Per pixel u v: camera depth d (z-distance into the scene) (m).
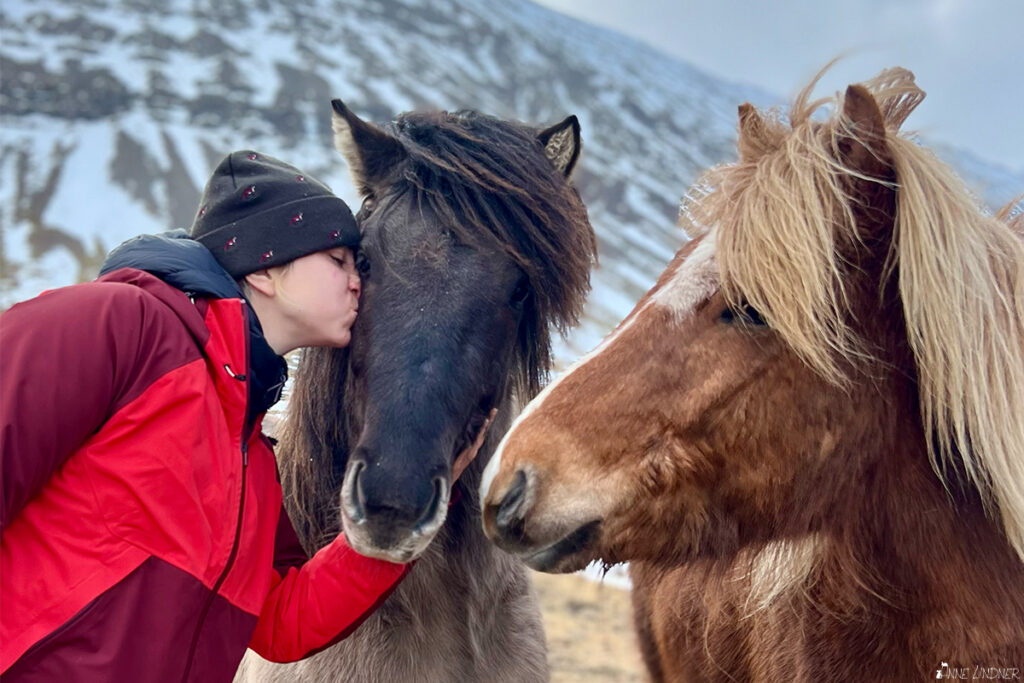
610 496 1.84
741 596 2.52
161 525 1.60
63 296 1.61
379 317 2.05
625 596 8.10
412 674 2.36
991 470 1.74
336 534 2.35
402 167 2.25
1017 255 1.85
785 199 1.74
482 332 2.07
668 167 114.44
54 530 1.61
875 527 1.92
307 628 1.96
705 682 2.93
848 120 1.79
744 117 2.02
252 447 1.90
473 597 2.45
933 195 1.74
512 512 1.85
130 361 1.60
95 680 1.55
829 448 1.84
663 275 1.98
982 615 1.88
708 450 1.85
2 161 67.50
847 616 2.04
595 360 1.90
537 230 2.20
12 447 1.49
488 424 2.17
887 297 1.82
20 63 87.25
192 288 1.72
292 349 1.96
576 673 5.93
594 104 136.88
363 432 1.93
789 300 1.70
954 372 1.71
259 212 1.85
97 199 63.66
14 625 1.58
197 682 1.68
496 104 121.00
